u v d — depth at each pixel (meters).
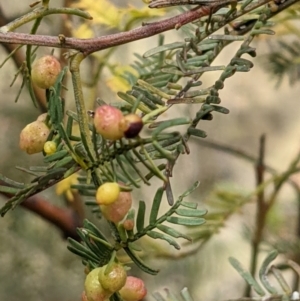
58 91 0.31
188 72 0.33
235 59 0.33
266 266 0.38
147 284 0.79
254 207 0.72
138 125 0.28
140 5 0.70
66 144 0.30
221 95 1.13
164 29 0.32
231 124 1.13
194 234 0.51
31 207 0.53
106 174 0.30
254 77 1.08
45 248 0.84
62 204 0.68
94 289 0.30
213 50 0.36
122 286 0.30
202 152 1.05
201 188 0.96
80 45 0.31
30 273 0.84
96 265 0.31
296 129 1.17
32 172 0.32
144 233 0.30
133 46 0.71
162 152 0.29
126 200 0.30
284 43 0.53
